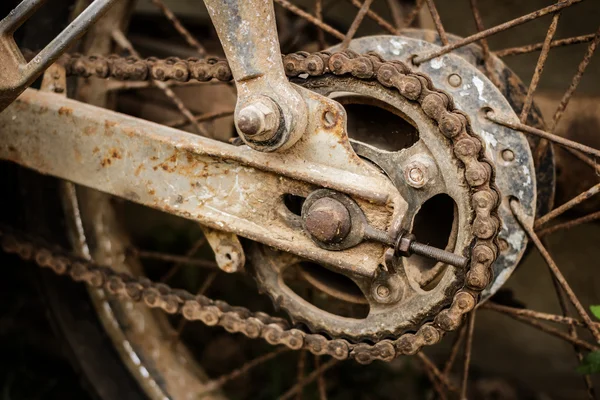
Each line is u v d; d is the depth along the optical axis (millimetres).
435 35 869
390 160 783
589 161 871
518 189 818
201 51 973
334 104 767
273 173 785
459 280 779
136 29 1101
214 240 820
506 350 1128
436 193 778
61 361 1111
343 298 842
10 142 845
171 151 806
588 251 1099
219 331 1170
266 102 753
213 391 999
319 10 944
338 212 770
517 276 1121
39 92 846
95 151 825
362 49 836
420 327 792
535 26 1102
